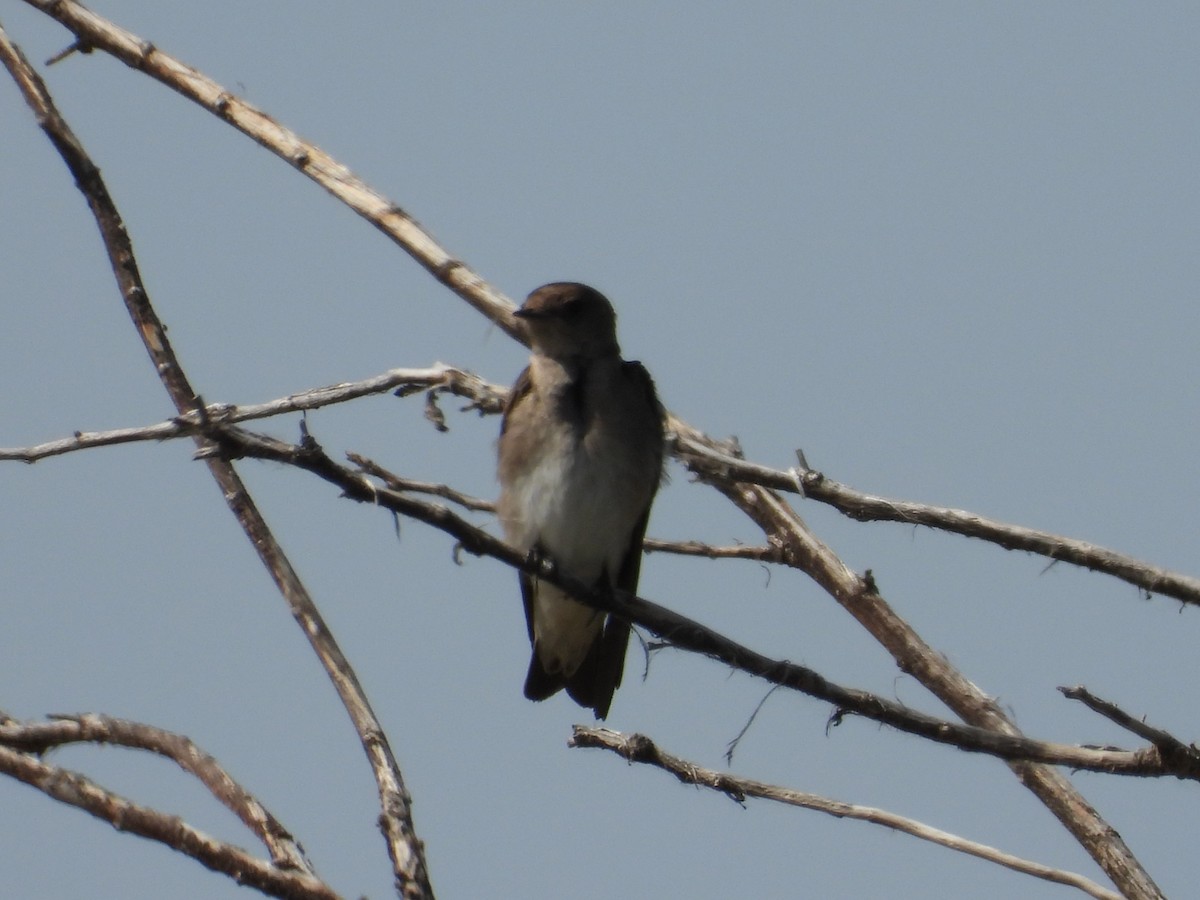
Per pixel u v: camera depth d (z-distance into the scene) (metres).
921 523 11.27
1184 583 10.84
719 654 11.11
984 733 10.46
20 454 10.54
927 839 11.59
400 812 9.64
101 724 10.65
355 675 10.52
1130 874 11.34
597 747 11.97
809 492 11.55
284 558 11.04
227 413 11.54
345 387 13.16
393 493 9.97
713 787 11.74
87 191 11.83
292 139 14.53
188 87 14.74
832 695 10.72
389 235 14.20
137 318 11.81
